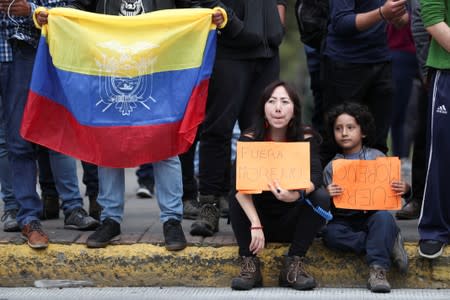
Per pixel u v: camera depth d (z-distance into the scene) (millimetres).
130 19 6402
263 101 6266
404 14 7043
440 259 6297
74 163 7109
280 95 6207
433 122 6238
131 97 6398
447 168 6227
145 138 6402
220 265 6391
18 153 6598
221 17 6414
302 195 6090
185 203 7633
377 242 6148
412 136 9297
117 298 6082
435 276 6301
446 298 5988
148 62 6383
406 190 6371
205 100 6441
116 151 6430
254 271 6238
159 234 6738
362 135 6598
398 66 8992
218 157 6750
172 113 6402
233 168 6281
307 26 7316
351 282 6352
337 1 6941
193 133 6406
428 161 6273
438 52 6258
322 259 6375
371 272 6180
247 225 6223
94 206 7469
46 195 7582
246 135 6312
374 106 7242
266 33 6824
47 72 6449
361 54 7074
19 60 6594
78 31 6391
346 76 7109
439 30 6152
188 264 6410
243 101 6848
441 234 6285
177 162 6508
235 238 6559
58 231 6961
